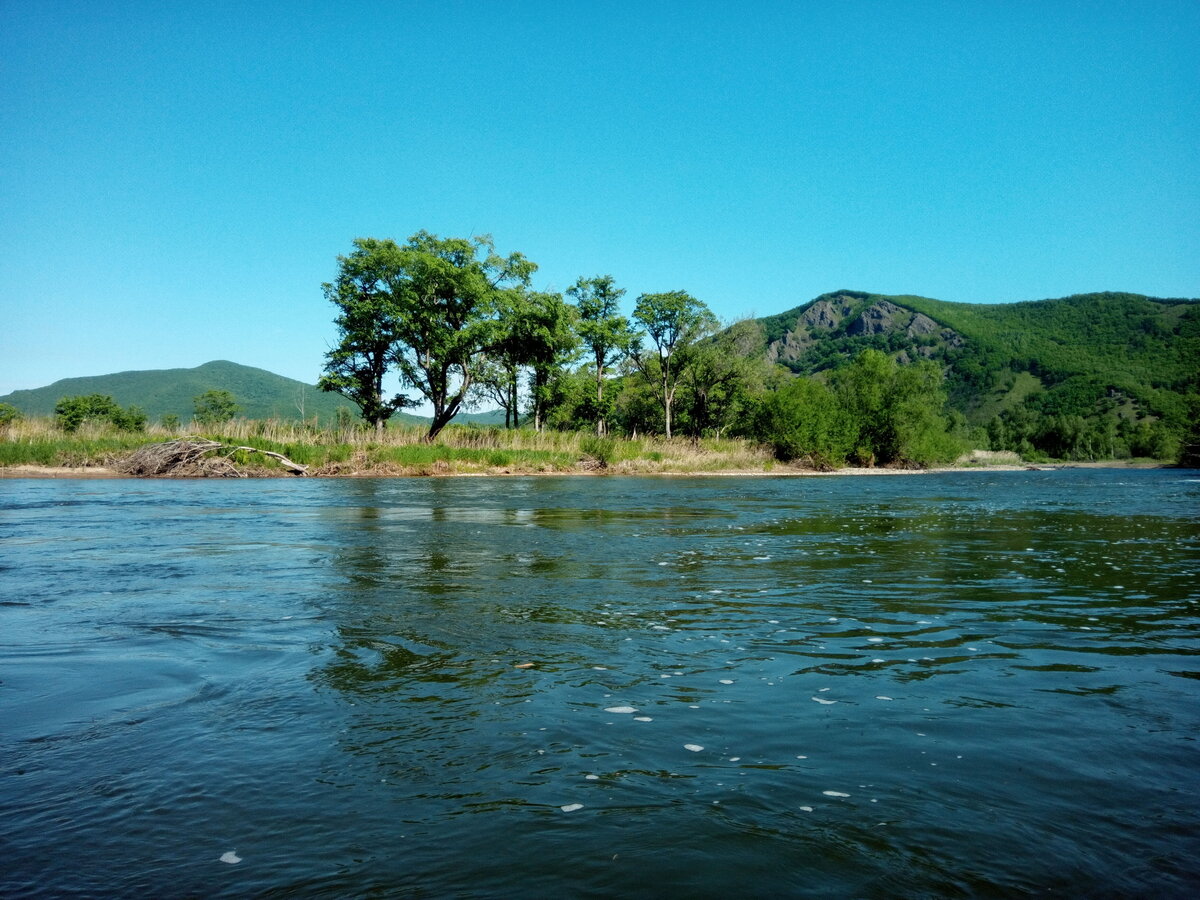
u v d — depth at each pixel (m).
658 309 57.44
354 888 2.33
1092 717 3.92
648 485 28.39
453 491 23.55
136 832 2.68
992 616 6.34
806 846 2.58
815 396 47.06
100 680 4.42
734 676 4.59
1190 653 5.20
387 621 5.95
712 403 63.78
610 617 6.18
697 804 2.90
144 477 29.08
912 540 11.62
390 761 3.29
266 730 3.65
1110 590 7.57
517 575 8.20
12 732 3.61
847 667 4.80
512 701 4.09
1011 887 2.34
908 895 2.28
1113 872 2.43
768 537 11.88
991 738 3.61
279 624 5.81
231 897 2.28
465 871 2.42
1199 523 14.61
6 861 2.48
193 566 8.70
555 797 2.96
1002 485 31.50
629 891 2.31
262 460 31.70
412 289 42.34
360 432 40.34
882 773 3.21
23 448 29.70
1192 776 3.19
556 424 65.88
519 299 45.72
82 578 7.85
